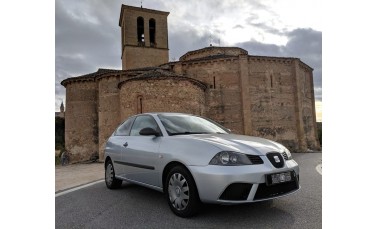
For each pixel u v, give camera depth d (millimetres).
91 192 6270
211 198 3811
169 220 4086
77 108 29328
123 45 38406
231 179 3711
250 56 26578
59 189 6703
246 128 25141
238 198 3740
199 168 3945
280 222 3908
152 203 5094
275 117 26938
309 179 7488
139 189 6441
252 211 4414
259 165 3881
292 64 28406
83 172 11391
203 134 4930
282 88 27750
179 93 20609
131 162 5512
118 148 6090
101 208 4855
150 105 20141
